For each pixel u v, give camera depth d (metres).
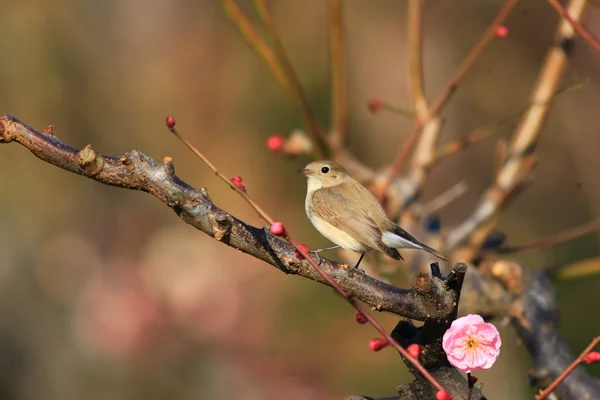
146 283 12.02
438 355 4.33
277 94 17.47
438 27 18.47
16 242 15.23
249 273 12.67
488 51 18.11
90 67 18.75
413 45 8.30
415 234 8.42
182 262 12.19
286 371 12.49
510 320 6.40
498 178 8.27
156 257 12.30
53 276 14.41
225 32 18.80
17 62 18.05
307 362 13.09
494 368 11.71
